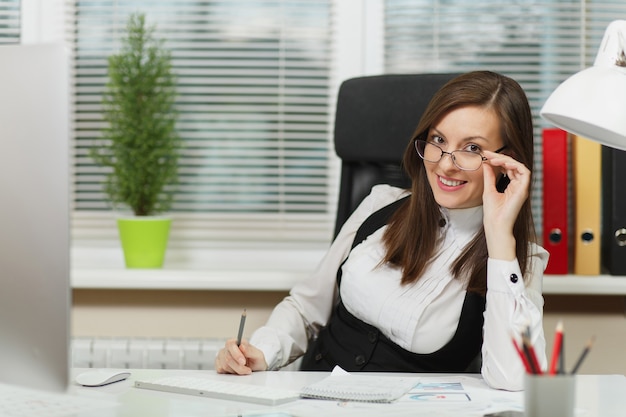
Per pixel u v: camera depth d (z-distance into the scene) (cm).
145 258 250
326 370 188
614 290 237
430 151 175
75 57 269
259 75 268
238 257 271
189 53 266
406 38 265
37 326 109
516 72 262
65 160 106
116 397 138
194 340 252
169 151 254
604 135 153
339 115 220
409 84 213
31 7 268
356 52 267
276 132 270
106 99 262
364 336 184
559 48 261
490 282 160
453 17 263
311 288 202
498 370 150
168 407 132
